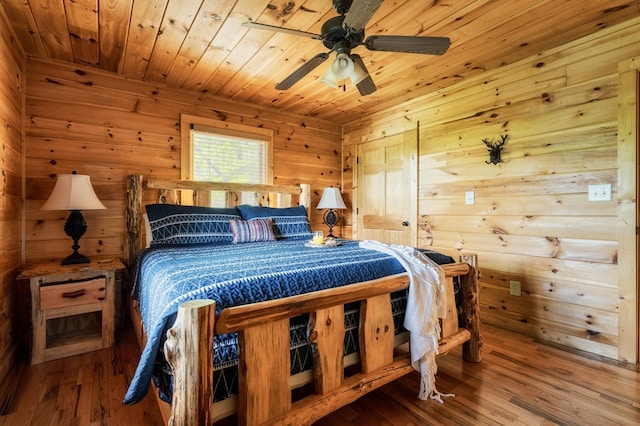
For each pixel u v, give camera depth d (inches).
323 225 166.1
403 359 64.7
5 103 75.9
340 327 54.1
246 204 133.9
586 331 86.5
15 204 86.3
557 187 92.1
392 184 145.1
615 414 60.0
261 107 143.6
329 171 168.1
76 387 68.9
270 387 45.3
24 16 75.3
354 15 54.5
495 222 106.9
